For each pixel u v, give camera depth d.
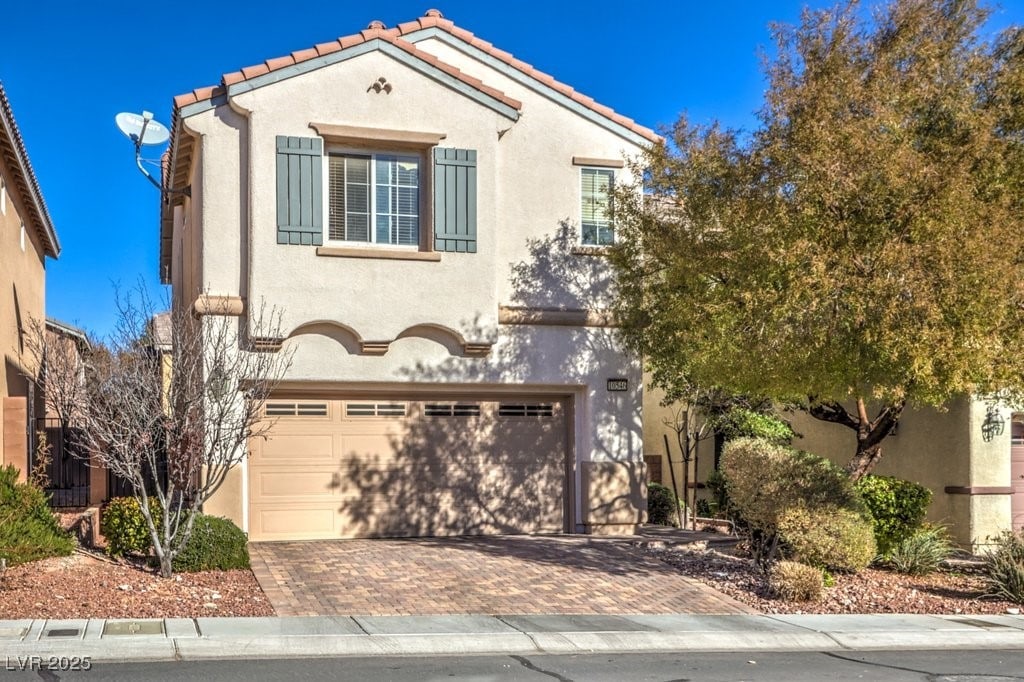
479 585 13.28
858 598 13.74
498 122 16.97
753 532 14.99
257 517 16.38
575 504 18.08
